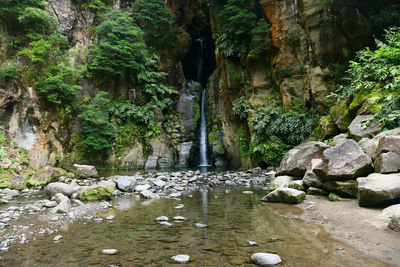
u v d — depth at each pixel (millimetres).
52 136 16188
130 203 7074
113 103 19562
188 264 3148
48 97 15812
